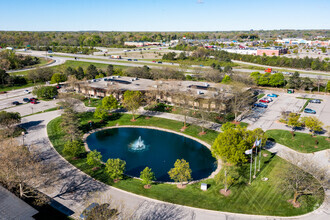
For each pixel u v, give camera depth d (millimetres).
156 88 107312
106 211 39500
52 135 77625
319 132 75562
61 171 58094
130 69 153500
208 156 68375
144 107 103812
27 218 37906
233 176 55094
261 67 185875
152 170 61406
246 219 42500
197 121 84938
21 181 43719
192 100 96500
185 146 74438
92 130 83750
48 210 44438
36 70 151000
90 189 51281
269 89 132625
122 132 83375
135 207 45656
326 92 123000
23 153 47188
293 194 48500
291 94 122000
